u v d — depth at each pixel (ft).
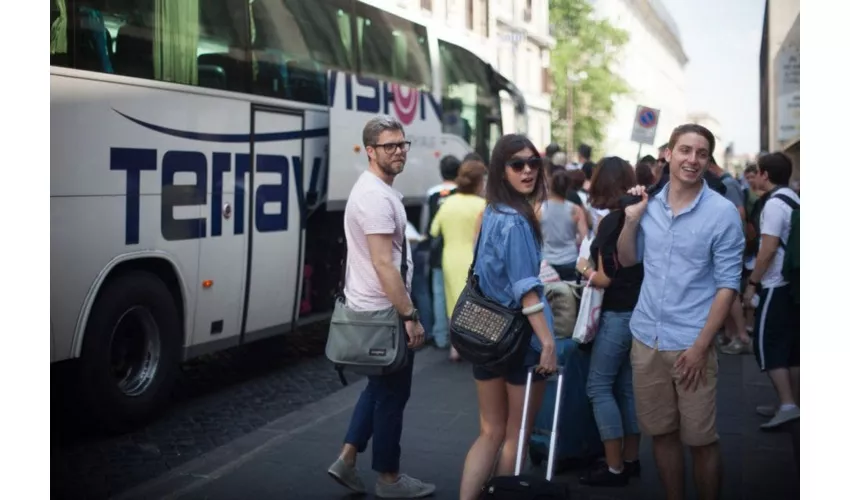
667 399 13.55
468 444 19.38
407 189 35.09
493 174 13.26
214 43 23.15
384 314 14.83
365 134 14.80
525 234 12.90
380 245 14.47
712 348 13.19
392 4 33.86
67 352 18.67
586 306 15.94
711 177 21.58
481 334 13.04
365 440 16.31
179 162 21.72
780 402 20.35
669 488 13.93
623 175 16.65
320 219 28.94
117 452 19.21
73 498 16.15
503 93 43.52
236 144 24.00
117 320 20.03
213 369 27.78
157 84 20.99
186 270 22.07
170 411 22.75
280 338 29.91
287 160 26.48
